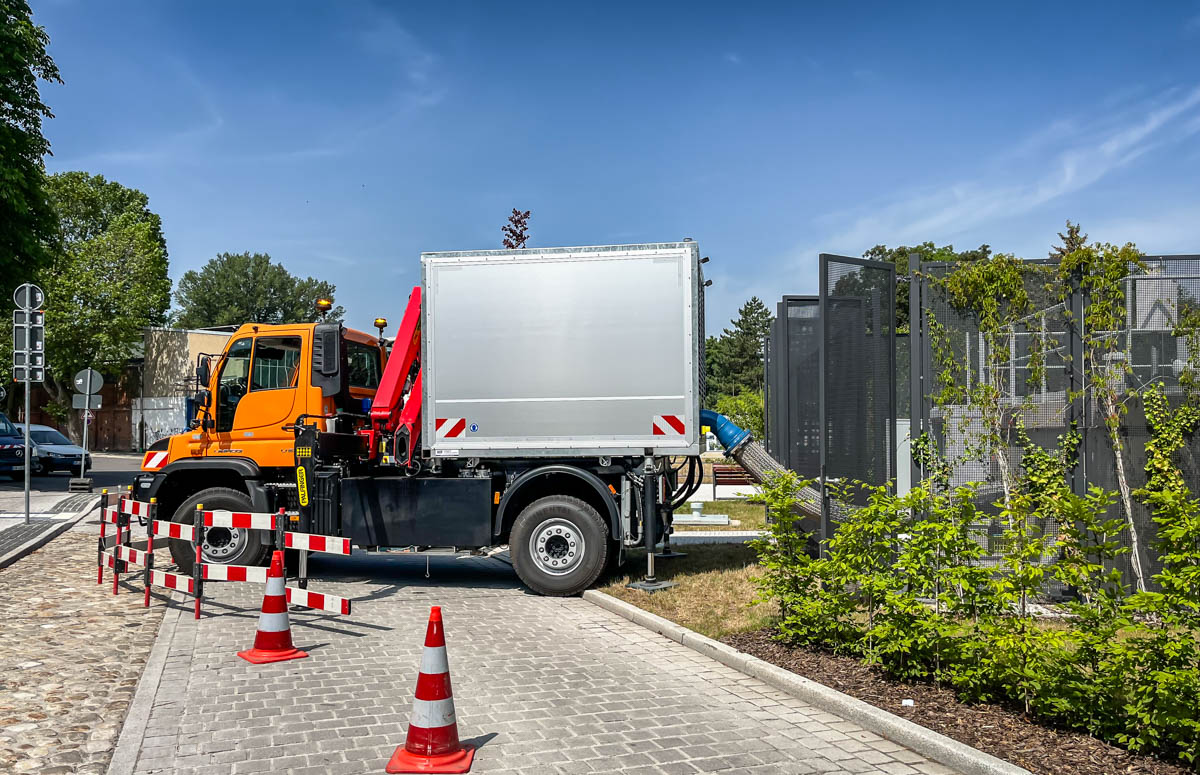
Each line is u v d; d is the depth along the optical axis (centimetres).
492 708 575
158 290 5294
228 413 1098
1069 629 532
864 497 896
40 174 2411
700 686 632
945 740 487
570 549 979
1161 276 907
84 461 2305
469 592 1023
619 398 979
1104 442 909
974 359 943
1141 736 465
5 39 2272
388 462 1053
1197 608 452
